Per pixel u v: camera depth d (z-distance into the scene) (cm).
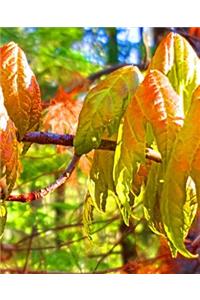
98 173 72
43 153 238
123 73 68
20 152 71
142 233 249
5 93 69
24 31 320
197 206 62
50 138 69
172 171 62
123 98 67
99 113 67
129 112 65
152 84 65
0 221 65
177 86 69
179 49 70
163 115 63
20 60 70
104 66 315
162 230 67
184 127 62
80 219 238
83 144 67
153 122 63
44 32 321
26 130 69
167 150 62
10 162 64
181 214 62
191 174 61
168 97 64
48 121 168
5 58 70
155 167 67
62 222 267
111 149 67
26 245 252
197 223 156
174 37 71
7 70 70
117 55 314
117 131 67
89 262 242
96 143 67
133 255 249
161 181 63
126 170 64
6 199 64
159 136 63
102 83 68
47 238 258
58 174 226
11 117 69
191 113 62
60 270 240
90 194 72
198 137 61
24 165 236
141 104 64
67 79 318
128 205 65
